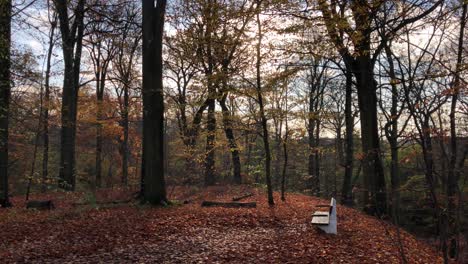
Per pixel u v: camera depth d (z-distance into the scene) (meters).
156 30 14.16
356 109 27.25
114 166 34.28
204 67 19.48
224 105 20.70
